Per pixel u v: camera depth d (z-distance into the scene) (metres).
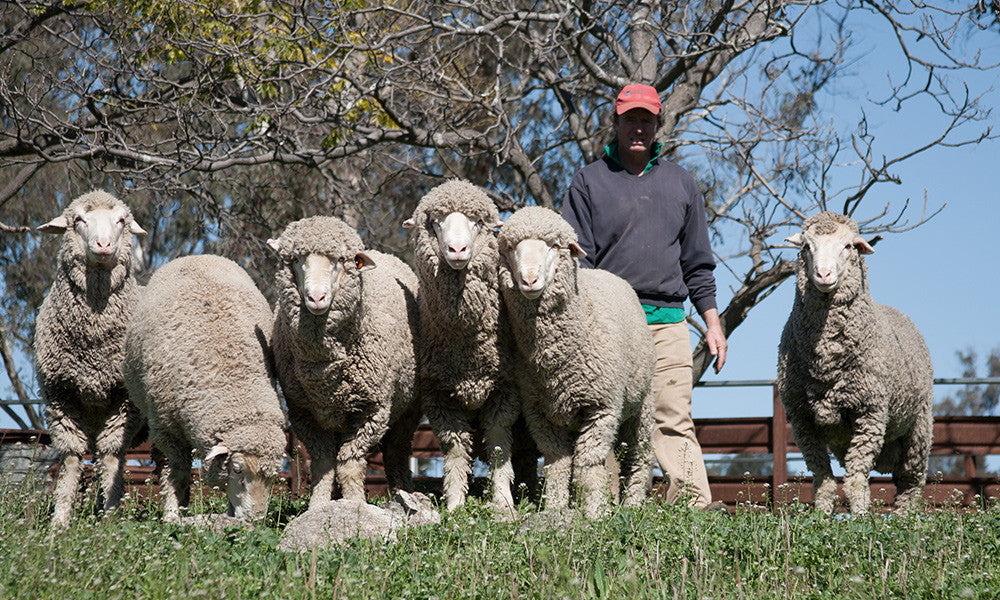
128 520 6.75
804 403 8.69
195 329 7.50
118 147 15.34
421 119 16.91
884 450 9.82
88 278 8.27
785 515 6.85
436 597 4.80
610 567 5.75
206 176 17.19
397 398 7.88
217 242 20.28
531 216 7.21
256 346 7.62
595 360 7.44
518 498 8.80
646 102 8.90
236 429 7.25
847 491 8.33
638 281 8.82
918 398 9.24
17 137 14.92
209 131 16.34
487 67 19.91
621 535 6.38
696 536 6.19
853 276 8.30
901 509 9.79
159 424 7.66
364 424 7.59
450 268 7.25
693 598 5.29
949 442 12.49
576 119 18.70
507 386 7.59
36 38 17.34
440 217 7.23
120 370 8.45
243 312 7.75
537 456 8.91
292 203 20.05
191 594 4.78
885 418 8.48
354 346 7.39
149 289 8.02
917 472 9.73
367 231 20.12
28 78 17.53
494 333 7.43
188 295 7.67
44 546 5.65
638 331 8.15
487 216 7.25
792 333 8.69
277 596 5.08
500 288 7.35
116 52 15.38
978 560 5.85
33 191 21.23
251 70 14.20
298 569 5.59
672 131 16.66
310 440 7.72
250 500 7.21
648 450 8.60
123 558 5.65
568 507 7.52
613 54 16.58
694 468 9.02
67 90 16.62
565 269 7.21
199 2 14.52
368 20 14.96
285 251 7.17
